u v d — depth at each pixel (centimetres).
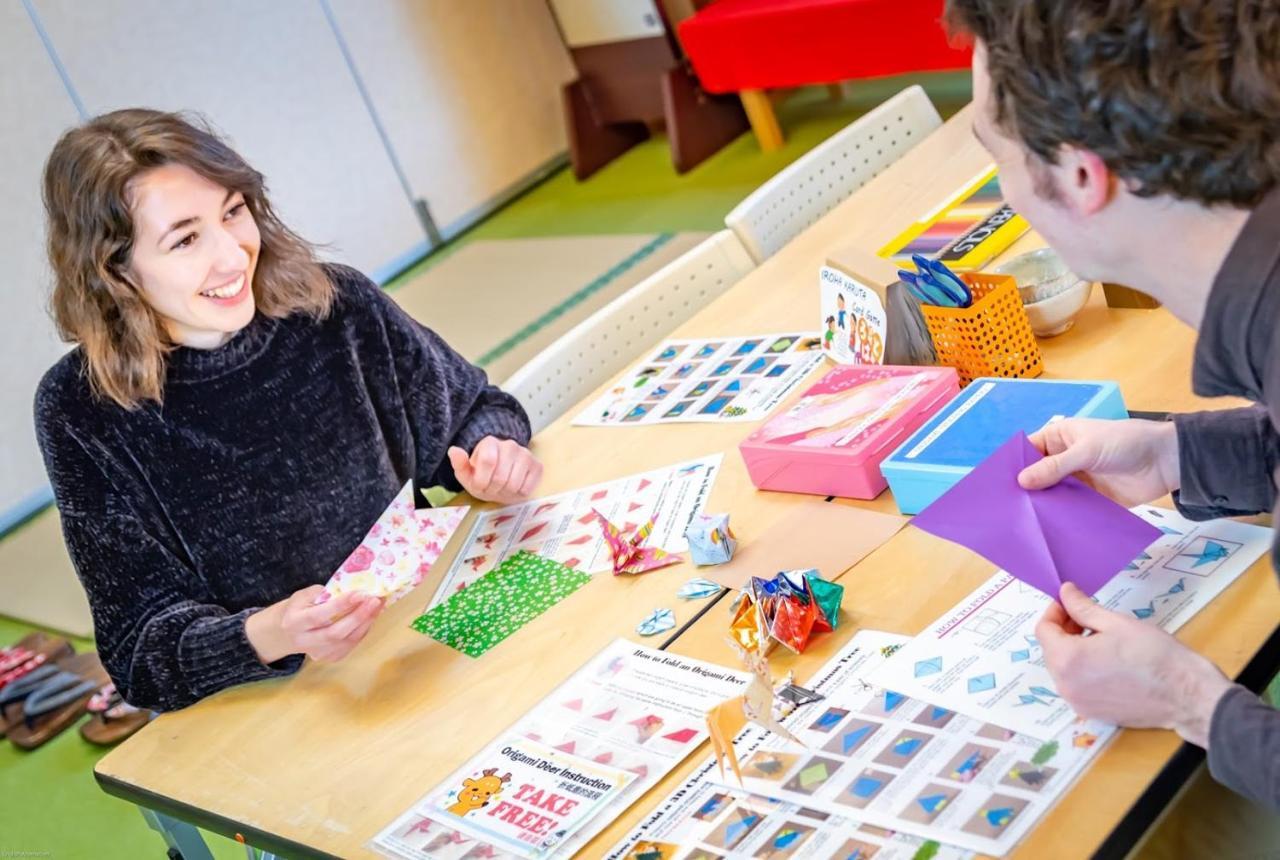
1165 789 100
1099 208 96
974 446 139
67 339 174
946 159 230
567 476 179
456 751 134
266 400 182
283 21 526
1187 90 85
